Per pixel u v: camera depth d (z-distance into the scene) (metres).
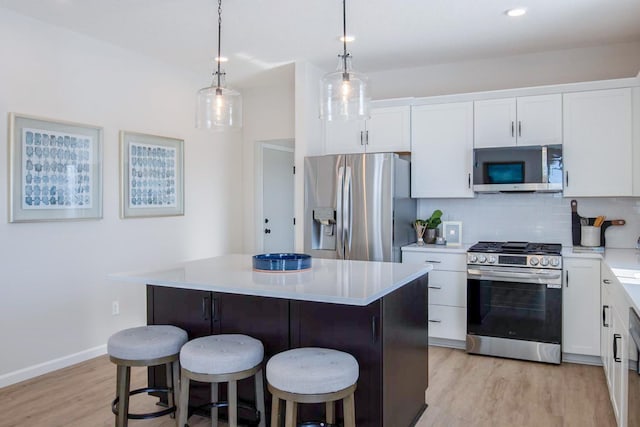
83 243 3.95
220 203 5.47
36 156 3.58
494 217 4.60
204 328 2.74
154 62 4.60
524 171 4.07
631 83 3.83
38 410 3.00
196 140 5.11
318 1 3.29
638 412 1.84
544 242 4.42
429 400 3.10
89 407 3.04
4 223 3.40
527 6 3.39
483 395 3.18
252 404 2.64
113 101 4.19
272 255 3.06
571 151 4.01
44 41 3.65
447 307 4.23
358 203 4.36
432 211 4.85
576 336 3.79
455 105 4.41
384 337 2.33
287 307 2.51
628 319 2.17
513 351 3.90
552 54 4.42
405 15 3.54
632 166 3.84
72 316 3.87
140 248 4.46
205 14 3.52
